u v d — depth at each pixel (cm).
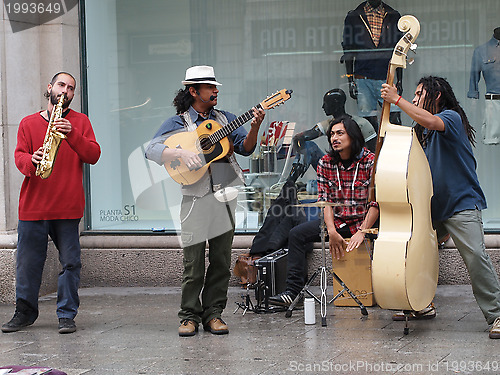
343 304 638
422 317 584
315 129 726
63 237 585
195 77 540
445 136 535
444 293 670
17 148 584
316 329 563
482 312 581
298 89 739
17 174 707
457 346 506
